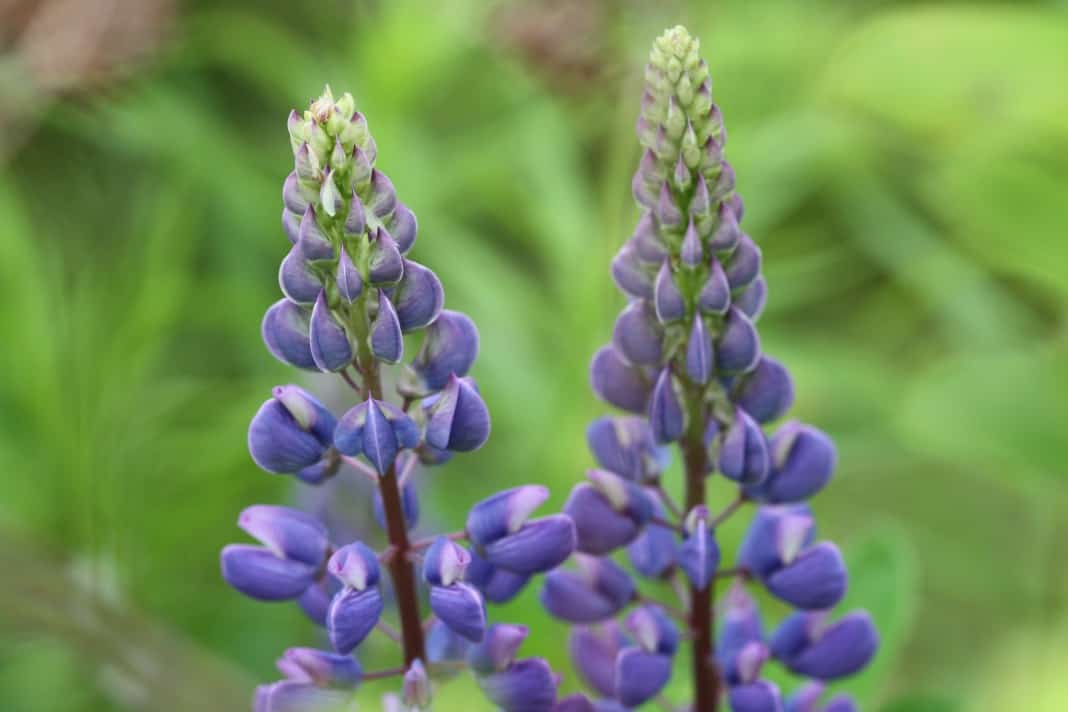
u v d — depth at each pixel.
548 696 0.57
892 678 0.81
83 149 0.97
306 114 0.55
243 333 0.91
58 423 0.74
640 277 0.57
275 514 0.57
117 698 0.69
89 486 0.73
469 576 0.58
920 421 0.74
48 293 0.82
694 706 0.60
